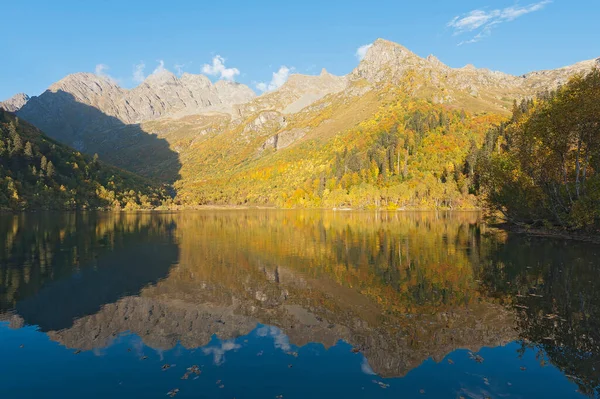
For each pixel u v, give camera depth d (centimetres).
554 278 2623
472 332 1683
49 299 2328
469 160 15038
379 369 1353
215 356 1488
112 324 1881
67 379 1300
